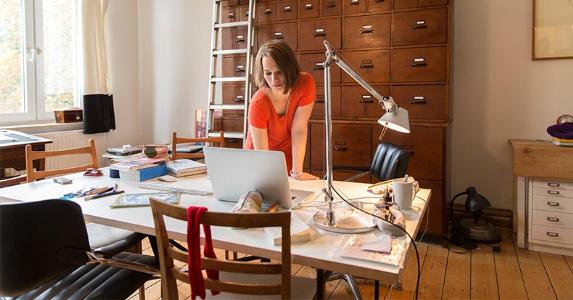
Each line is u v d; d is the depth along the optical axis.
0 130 2.93
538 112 2.96
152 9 4.24
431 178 2.77
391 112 1.30
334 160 3.04
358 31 2.96
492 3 3.02
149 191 1.70
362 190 1.75
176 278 1.14
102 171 2.11
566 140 2.59
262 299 1.26
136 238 1.63
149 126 4.41
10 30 3.27
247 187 1.44
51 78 3.60
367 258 1.02
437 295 2.15
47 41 3.54
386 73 2.91
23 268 1.17
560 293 2.15
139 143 4.41
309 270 2.37
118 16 4.10
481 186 3.17
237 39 3.51
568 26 2.82
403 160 2.02
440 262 2.55
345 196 1.64
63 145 3.51
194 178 1.95
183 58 4.15
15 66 3.32
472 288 2.22
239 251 1.13
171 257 1.13
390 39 2.87
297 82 1.85
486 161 3.14
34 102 3.46
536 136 2.99
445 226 2.79
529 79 2.96
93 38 3.68
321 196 1.64
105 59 3.81
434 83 2.77
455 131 3.20
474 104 3.13
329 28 3.05
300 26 3.16
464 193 2.98
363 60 2.96
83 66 3.63
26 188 1.76
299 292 1.31
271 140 1.99
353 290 2.01
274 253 1.08
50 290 1.33
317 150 3.09
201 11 4.02
